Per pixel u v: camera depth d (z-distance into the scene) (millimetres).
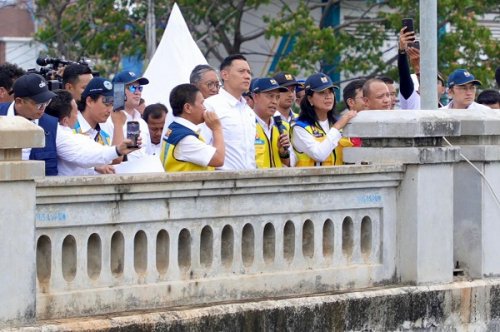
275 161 19578
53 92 17484
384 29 55062
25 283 13352
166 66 27562
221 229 15625
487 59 53875
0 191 13086
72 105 17500
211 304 15430
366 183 17297
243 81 18703
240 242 15867
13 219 13211
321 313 16172
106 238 14477
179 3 55125
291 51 53906
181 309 14961
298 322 15922
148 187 14664
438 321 17656
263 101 19562
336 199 17000
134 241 14820
